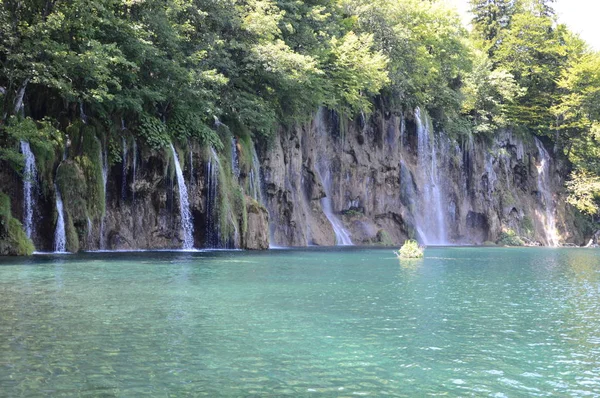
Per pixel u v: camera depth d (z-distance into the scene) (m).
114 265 21.95
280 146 45.94
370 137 58.53
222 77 34.88
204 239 35.91
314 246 46.84
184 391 7.24
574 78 74.25
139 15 33.12
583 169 77.69
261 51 38.84
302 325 11.34
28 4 27.98
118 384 7.43
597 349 9.98
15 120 26.23
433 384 7.84
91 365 8.20
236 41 39.09
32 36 26.83
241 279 18.53
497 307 14.30
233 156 40.06
